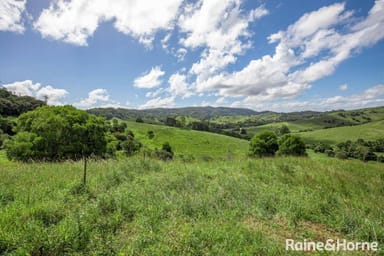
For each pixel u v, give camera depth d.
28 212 4.30
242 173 8.70
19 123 26.98
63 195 5.41
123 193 5.63
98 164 9.73
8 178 6.79
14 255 3.14
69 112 29.02
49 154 24.84
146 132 84.19
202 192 6.30
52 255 3.29
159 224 4.35
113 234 4.01
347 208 5.28
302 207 5.27
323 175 8.28
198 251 3.49
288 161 11.06
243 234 4.02
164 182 6.98
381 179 8.00
